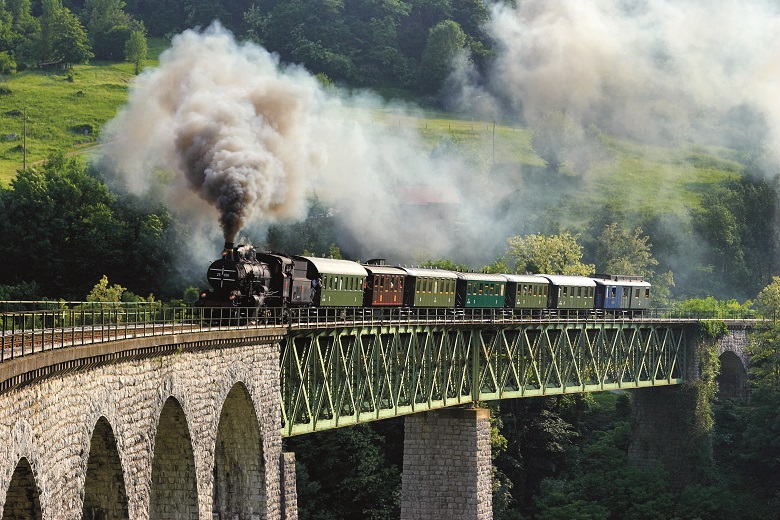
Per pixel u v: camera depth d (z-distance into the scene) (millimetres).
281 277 94750
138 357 62062
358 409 99375
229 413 82125
